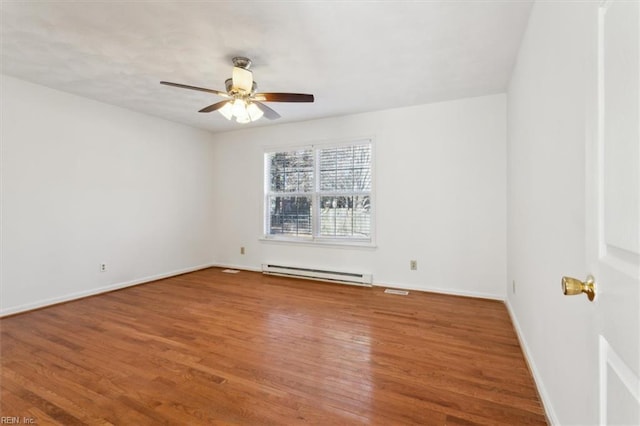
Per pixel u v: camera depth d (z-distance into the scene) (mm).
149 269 4520
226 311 3271
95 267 3875
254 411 1703
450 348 2422
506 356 2291
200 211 5316
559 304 1464
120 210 4145
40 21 2180
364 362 2213
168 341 2559
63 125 3549
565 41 1364
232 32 2309
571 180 1302
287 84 3287
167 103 3949
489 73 3029
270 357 2289
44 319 3041
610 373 704
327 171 4602
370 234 4309
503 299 3600
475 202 3713
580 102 1191
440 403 1762
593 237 785
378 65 2852
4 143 3104
